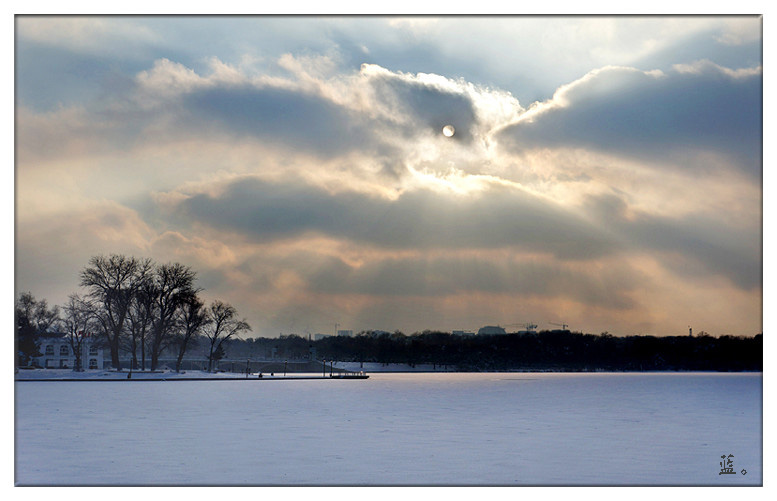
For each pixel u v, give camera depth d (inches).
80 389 4224.9
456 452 1642.5
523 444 1792.6
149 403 3097.9
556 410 2989.7
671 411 2979.8
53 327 6820.9
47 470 1403.8
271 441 1818.4
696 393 4729.3
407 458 1549.0
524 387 5777.6
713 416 2716.5
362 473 1376.7
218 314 6943.9
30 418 2381.9
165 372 6250.0
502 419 2514.8
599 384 6678.2
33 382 5123.0
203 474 1364.4
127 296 5900.6
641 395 4414.4
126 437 1887.3
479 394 4439.0
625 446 1774.1
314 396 3858.3
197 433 1982.0
